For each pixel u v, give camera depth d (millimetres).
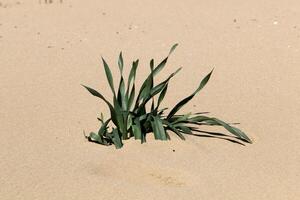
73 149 5930
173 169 5398
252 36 10953
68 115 6980
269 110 7184
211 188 5098
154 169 5402
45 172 5402
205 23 12047
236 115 6980
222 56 9688
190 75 8656
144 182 5211
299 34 11000
